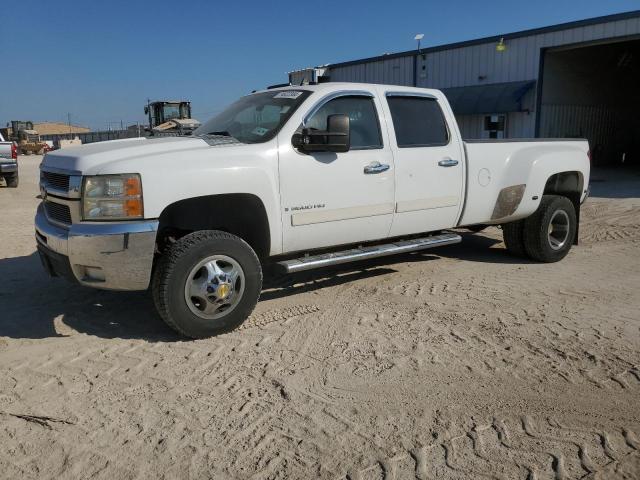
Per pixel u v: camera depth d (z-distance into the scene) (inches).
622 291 225.6
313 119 198.8
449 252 302.5
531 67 824.9
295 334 182.1
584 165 285.1
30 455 118.0
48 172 185.0
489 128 899.4
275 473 111.7
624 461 115.2
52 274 190.1
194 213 184.9
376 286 235.3
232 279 177.8
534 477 110.2
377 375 152.9
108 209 163.3
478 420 130.4
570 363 159.2
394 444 121.2
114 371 156.3
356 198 206.2
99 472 112.5
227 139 194.9
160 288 168.4
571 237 281.0
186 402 139.2
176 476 111.1
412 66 978.7
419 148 223.1
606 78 958.4
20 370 157.2
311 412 134.3
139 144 185.3
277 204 187.8
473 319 194.5
